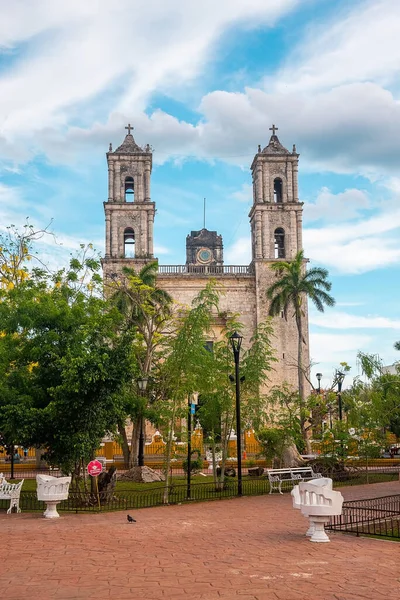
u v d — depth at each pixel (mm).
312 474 29484
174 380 28000
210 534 16359
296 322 61531
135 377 27750
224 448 29672
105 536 15977
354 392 36000
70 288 30500
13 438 22547
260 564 12461
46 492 19672
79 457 22469
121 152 69125
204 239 102188
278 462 34062
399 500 20453
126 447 42000
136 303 42531
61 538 15641
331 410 42562
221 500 25000
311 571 11797
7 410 22156
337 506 15016
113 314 26609
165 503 23562
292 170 70000
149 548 14297
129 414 29734
